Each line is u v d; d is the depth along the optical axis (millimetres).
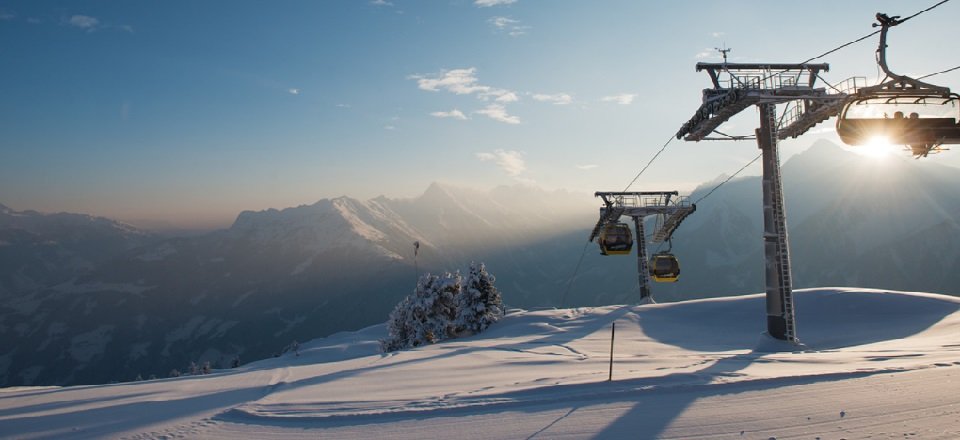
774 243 32500
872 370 14945
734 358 23344
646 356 28828
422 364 28391
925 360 17109
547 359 27703
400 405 14680
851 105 19391
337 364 36031
